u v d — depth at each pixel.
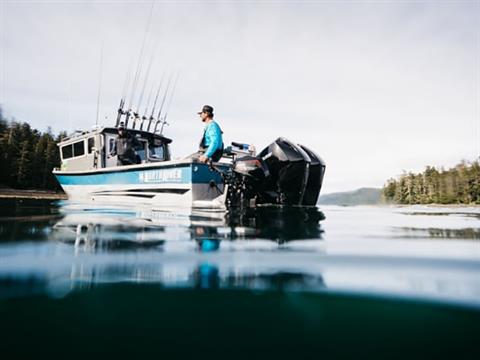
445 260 1.34
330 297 0.93
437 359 0.65
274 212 3.88
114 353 0.67
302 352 0.68
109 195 6.41
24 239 1.64
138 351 0.68
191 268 1.19
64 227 2.12
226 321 0.80
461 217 3.86
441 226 2.71
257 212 3.77
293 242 1.74
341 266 1.24
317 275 1.12
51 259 1.26
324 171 7.39
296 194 6.47
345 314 0.82
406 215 4.19
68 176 7.71
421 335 0.73
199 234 1.95
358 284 1.03
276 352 0.68
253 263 1.27
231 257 1.36
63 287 0.97
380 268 1.21
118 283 1.02
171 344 0.70
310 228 2.40
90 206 4.54
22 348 0.68
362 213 4.48
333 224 2.75
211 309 0.86
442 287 1.00
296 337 0.73
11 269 1.12
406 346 0.69
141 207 4.42
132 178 5.88
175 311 0.85
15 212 3.27
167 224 2.42
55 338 0.72
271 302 0.90
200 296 0.94
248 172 4.54
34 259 1.25
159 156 7.67
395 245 1.68
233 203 4.62
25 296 0.91
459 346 0.68
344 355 0.66
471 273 1.14
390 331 0.75
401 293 0.96
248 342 0.71
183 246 1.56
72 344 0.70
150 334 0.74
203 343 0.70
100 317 0.80
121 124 7.20
